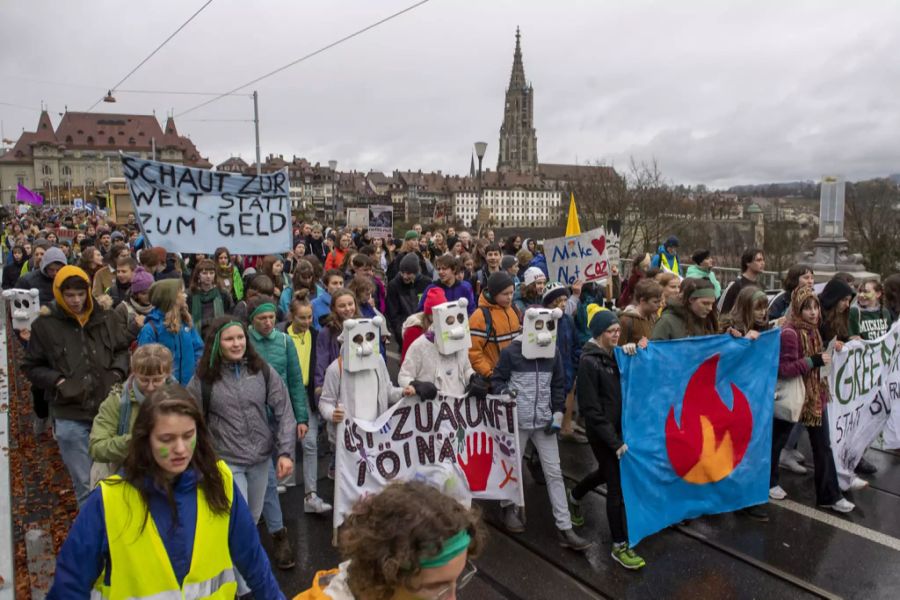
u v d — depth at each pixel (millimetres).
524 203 160500
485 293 5746
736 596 4211
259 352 4586
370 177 160375
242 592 3982
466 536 1667
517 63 169625
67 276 4445
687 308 5430
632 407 4742
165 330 4910
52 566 4434
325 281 6789
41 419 6840
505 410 4980
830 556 4699
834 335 5984
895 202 37000
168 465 2324
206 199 8562
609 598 4191
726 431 5180
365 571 1643
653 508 4840
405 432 4848
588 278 8789
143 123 126562
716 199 64812
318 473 6176
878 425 6105
